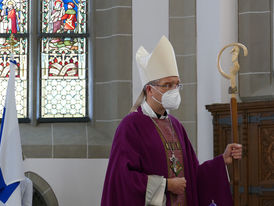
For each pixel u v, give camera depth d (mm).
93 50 8633
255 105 7023
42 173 8102
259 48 7746
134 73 8398
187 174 4633
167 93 4539
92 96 8586
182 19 8273
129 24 8445
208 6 7988
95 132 8461
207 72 7898
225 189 4645
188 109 8031
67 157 8172
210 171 4703
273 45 7742
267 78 7676
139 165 4461
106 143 8289
